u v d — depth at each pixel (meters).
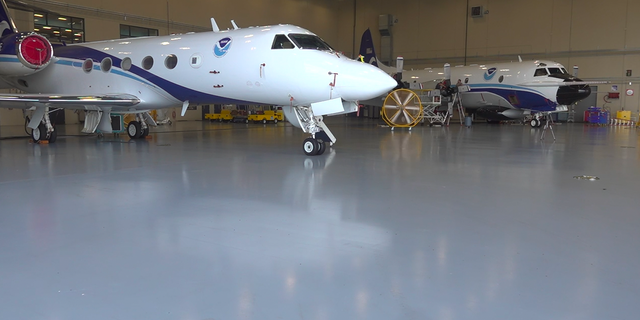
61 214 4.48
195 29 27.38
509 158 9.28
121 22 23.94
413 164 8.29
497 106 24.33
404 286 2.80
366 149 10.94
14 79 13.95
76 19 22.39
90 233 3.86
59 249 3.46
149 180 6.43
